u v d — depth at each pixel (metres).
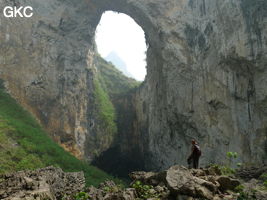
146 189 8.33
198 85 36.56
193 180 7.82
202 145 35.44
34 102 41.69
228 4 32.59
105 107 56.88
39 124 38.31
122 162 52.16
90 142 48.78
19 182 9.47
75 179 16.50
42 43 44.62
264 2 29.38
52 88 44.06
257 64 28.80
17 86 40.78
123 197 7.66
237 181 8.12
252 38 29.58
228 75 32.25
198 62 36.69
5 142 27.41
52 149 31.28
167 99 41.62
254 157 28.03
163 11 42.09
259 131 28.25
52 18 46.19
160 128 45.62
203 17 36.59
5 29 41.69
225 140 32.03
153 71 49.47
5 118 32.22
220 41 33.31
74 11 48.62
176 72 39.81
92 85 54.50
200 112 35.97
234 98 31.39
